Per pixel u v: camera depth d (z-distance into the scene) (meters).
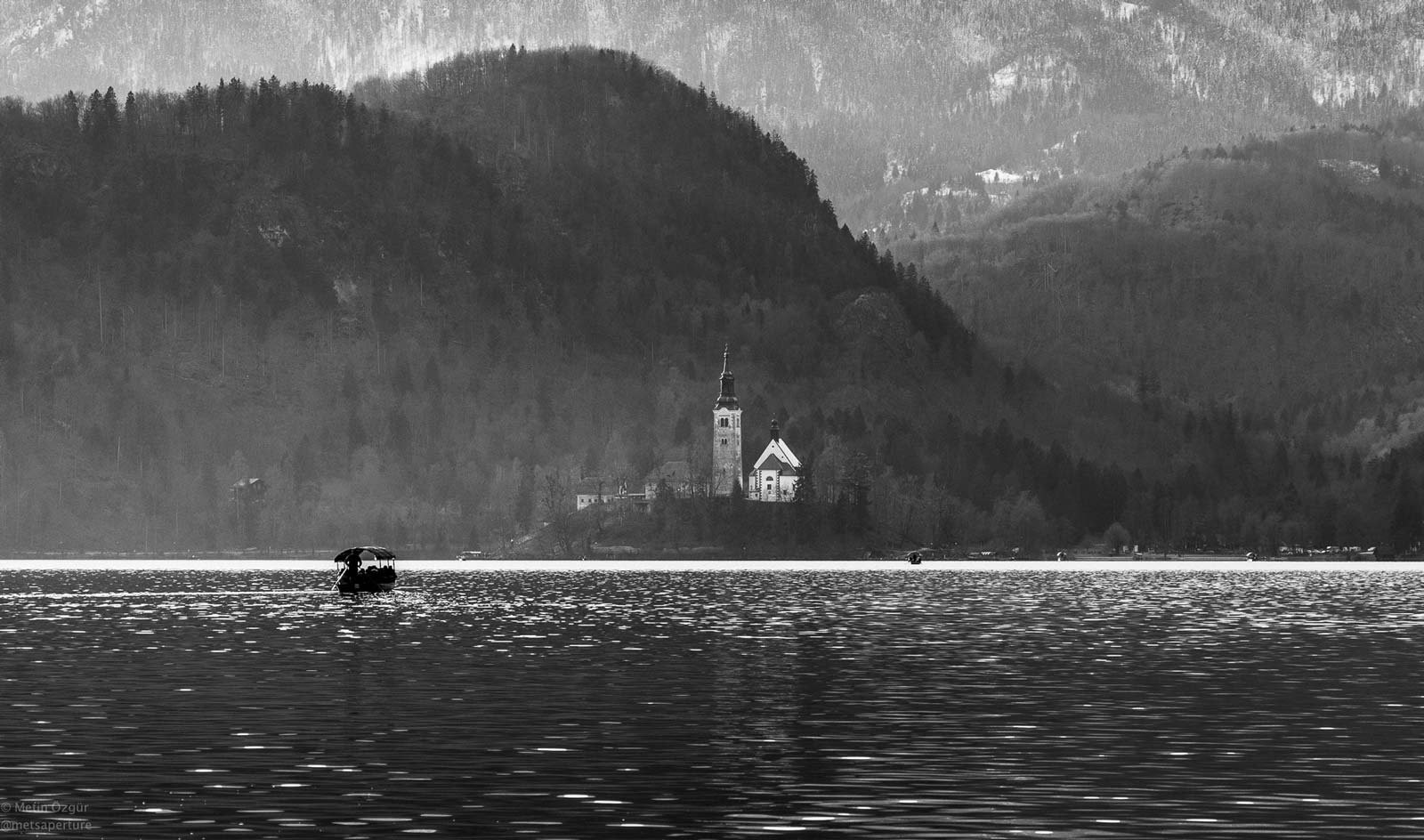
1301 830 195.50
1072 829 195.50
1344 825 198.25
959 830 195.12
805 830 194.88
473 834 193.38
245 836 192.50
